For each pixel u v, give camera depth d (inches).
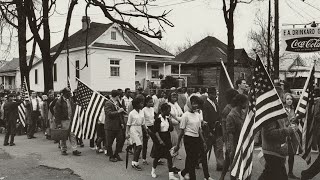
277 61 804.0
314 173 279.0
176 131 389.7
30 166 376.2
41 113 646.5
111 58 1254.9
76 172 343.9
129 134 354.3
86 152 459.8
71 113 452.1
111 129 392.2
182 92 604.1
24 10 701.3
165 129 309.3
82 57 1246.9
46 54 740.7
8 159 417.4
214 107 333.7
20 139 611.5
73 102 516.4
